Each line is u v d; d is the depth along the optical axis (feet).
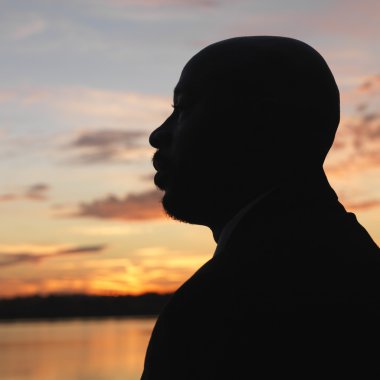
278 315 4.82
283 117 5.64
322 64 5.87
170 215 6.08
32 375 151.84
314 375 4.73
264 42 5.87
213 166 5.78
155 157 6.17
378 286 5.18
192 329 4.82
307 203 5.53
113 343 263.49
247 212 5.44
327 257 5.16
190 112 5.92
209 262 5.24
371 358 4.86
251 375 4.68
